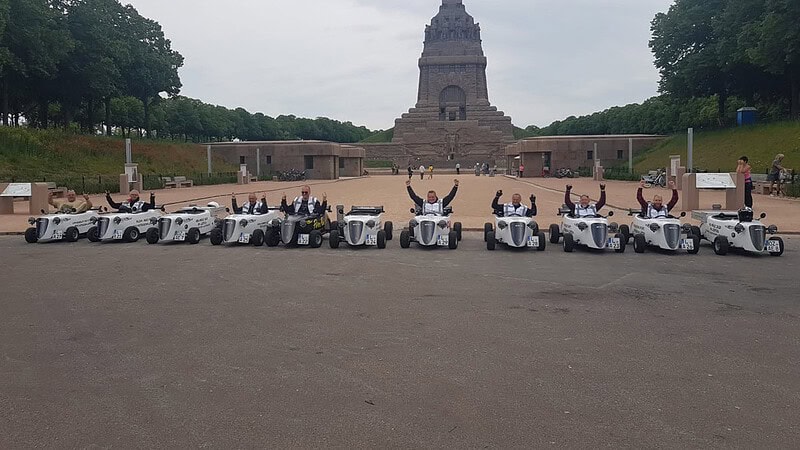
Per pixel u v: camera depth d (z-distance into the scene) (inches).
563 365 304.2
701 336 353.1
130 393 269.9
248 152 2901.1
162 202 1376.7
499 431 232.5
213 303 437.7
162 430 233.9
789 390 271.6
